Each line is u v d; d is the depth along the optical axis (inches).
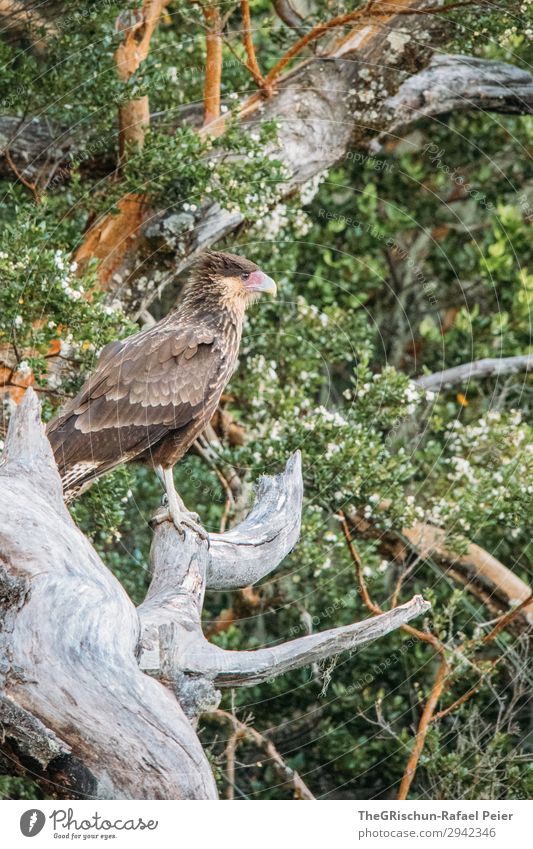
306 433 454.3
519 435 492.1
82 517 434.9
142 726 255.8
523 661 523.8
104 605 265.1
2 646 261.6
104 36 471.5
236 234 533.0
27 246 399.2
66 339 400.2
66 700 256.2
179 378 365.4
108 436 355.6
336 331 522.3
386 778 493.7
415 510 474.6
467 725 469.1
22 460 297.6
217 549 336.5
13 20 507.5
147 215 501.7
